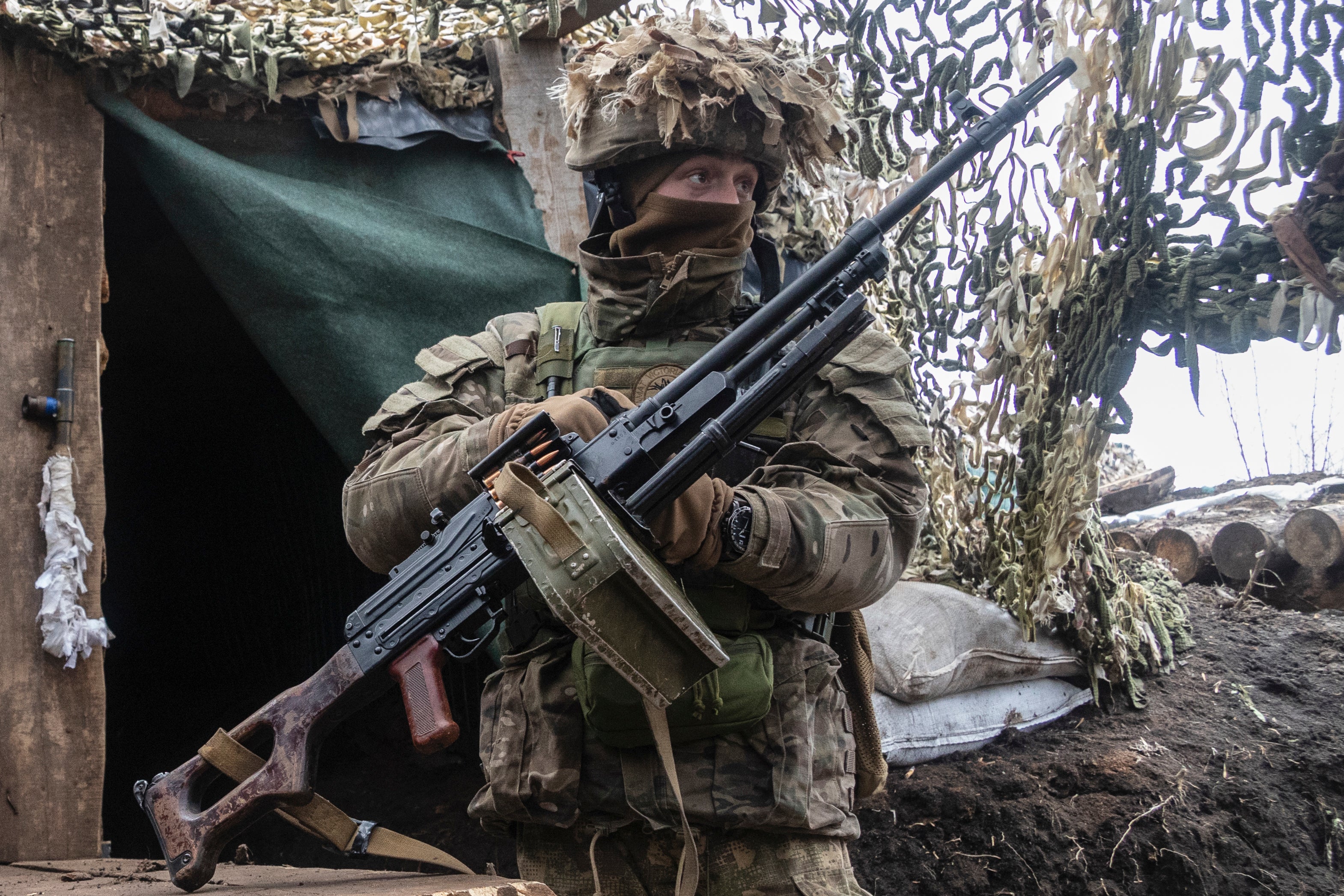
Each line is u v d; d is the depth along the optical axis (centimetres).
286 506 514
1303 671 389
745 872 144
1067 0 217
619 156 164
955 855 295
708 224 163
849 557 142
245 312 300
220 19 299
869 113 257
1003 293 264
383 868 336
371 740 412
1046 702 349
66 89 293
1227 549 474
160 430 547
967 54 236
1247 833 312
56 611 274
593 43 178
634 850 147
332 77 314
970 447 340
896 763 314
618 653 117
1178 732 347
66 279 290
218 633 552
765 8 261
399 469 154
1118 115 212
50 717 275
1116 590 364
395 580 142
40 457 282
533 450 136
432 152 328
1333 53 161
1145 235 204
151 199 392
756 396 136
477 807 157
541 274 321
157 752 473
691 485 135
